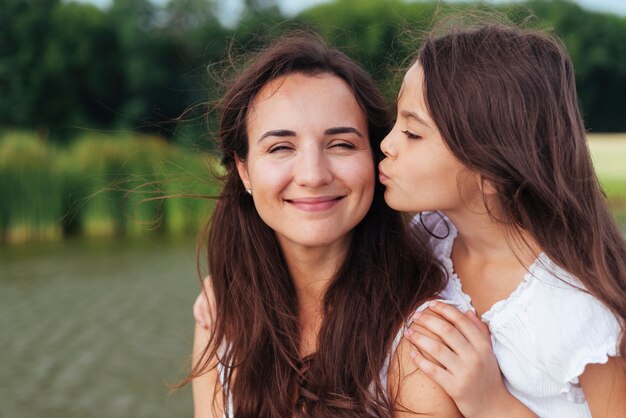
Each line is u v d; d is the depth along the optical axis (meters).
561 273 1.80
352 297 1.99
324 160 1.85
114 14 28.22
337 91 1.89
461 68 1.81
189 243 10.59
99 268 9.96
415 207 1.89
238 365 2.08
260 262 2.11
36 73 27.22
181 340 6.59
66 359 6.09
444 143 1.81
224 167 2.19
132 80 27.39
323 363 1.96
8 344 6.50
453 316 1.83
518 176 1.78
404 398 1.87
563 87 1.84
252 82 1.92
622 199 13.22
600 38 28.64
